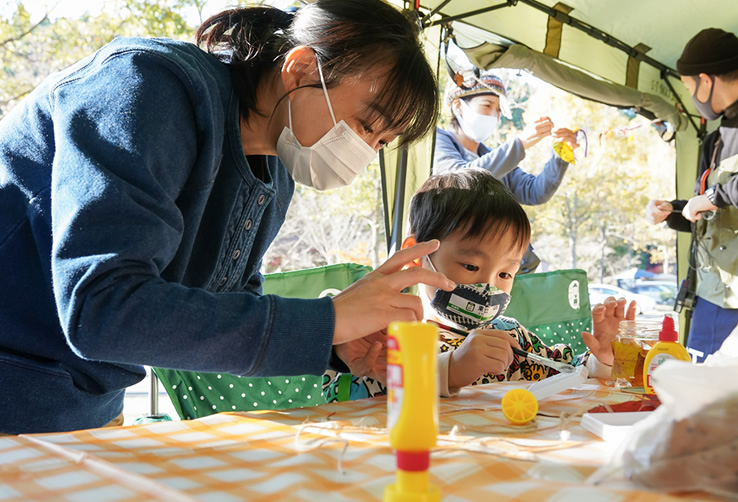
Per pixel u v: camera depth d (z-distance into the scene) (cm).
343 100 103
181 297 79
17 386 92
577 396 110
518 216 153
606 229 1809
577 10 356
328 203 1308
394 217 277
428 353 47
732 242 304
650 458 54
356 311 87
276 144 112
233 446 70
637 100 409
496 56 343
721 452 51
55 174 82
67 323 76
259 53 106
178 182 90
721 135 308
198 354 78
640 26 376
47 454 63
